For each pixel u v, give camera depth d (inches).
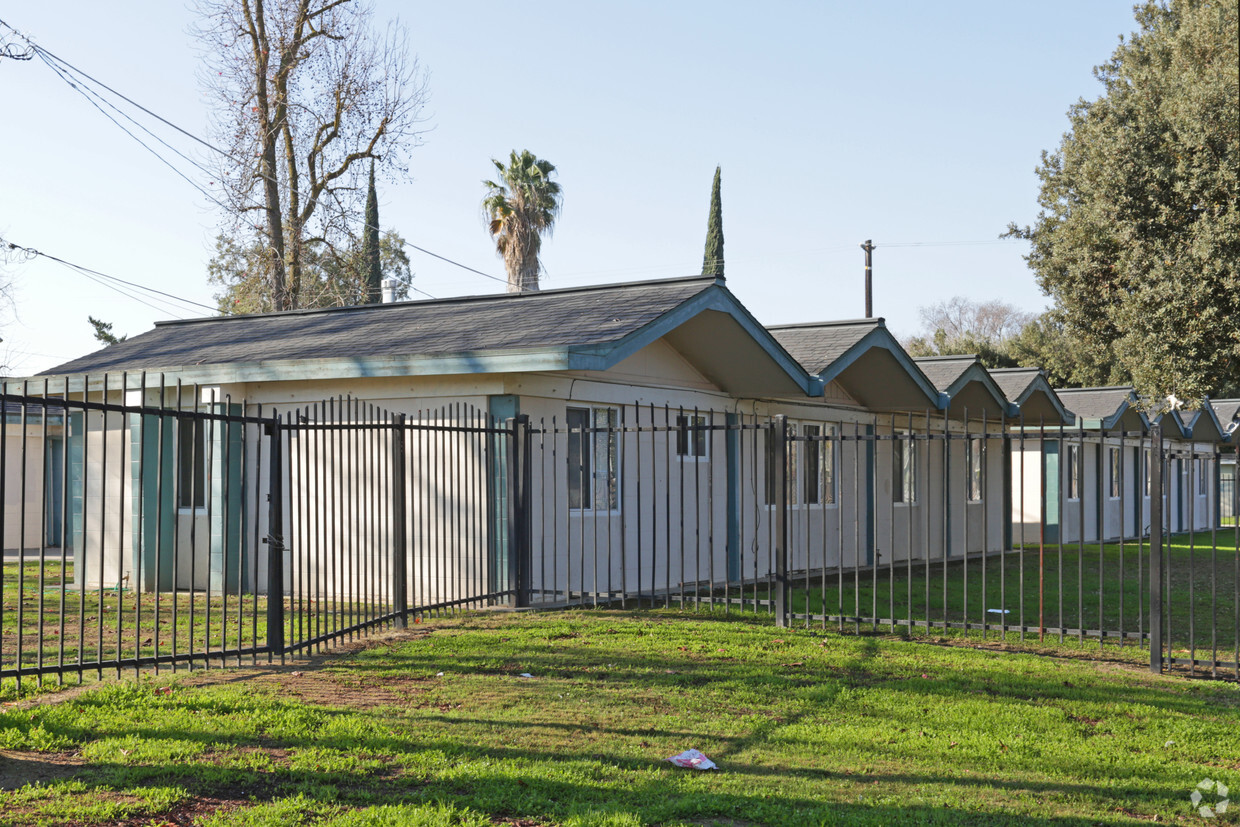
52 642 370.3
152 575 577.6
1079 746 258.4
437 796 208.7
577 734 259.3
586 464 535.5
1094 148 853.8
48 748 229.6
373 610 436.8
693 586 612.4
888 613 494.0
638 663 344.8
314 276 1261.1
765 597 565.3
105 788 205.2
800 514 712.4
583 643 377.4
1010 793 224.1
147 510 580.7
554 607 473.7
